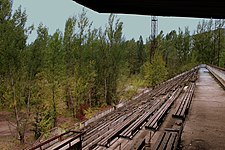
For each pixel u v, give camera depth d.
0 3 20.70
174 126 8.41
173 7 5.27
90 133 10.02
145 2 4.92
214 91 18.20
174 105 12.69
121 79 36.81
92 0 4.82
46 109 25.33
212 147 6.46
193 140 7.00
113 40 36.09
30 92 24.91
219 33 62.78
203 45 67.44
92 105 36.09
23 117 25.86
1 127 27.91
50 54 26.50
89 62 33.59
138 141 6.88
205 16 6.16
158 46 43.19
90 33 34.94
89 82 34.44
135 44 72.81
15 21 21.52
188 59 63.88
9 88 23.58
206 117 9.92
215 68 35.69
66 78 30.08
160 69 36.00
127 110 14.09
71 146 6.16
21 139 22.42
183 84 22.84
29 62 23.45
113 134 8.01
